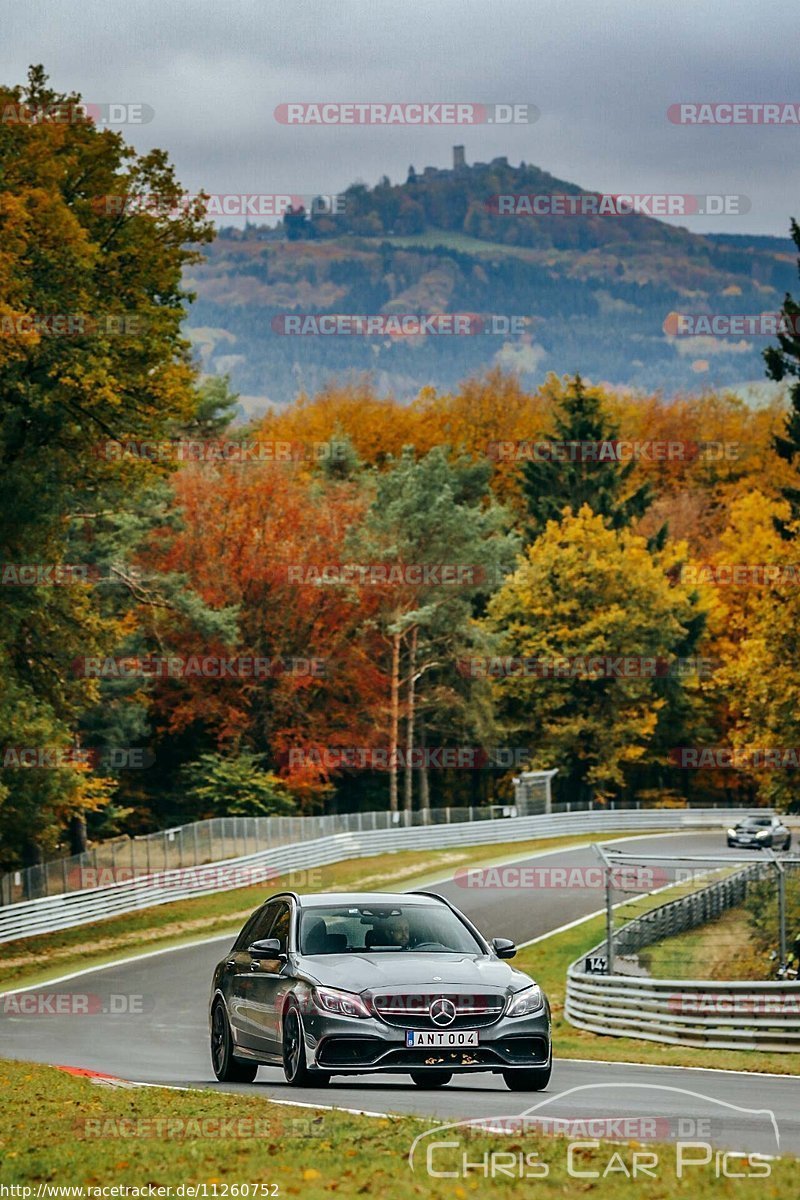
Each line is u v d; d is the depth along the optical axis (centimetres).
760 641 13312
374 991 3838
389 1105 3675
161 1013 8638
